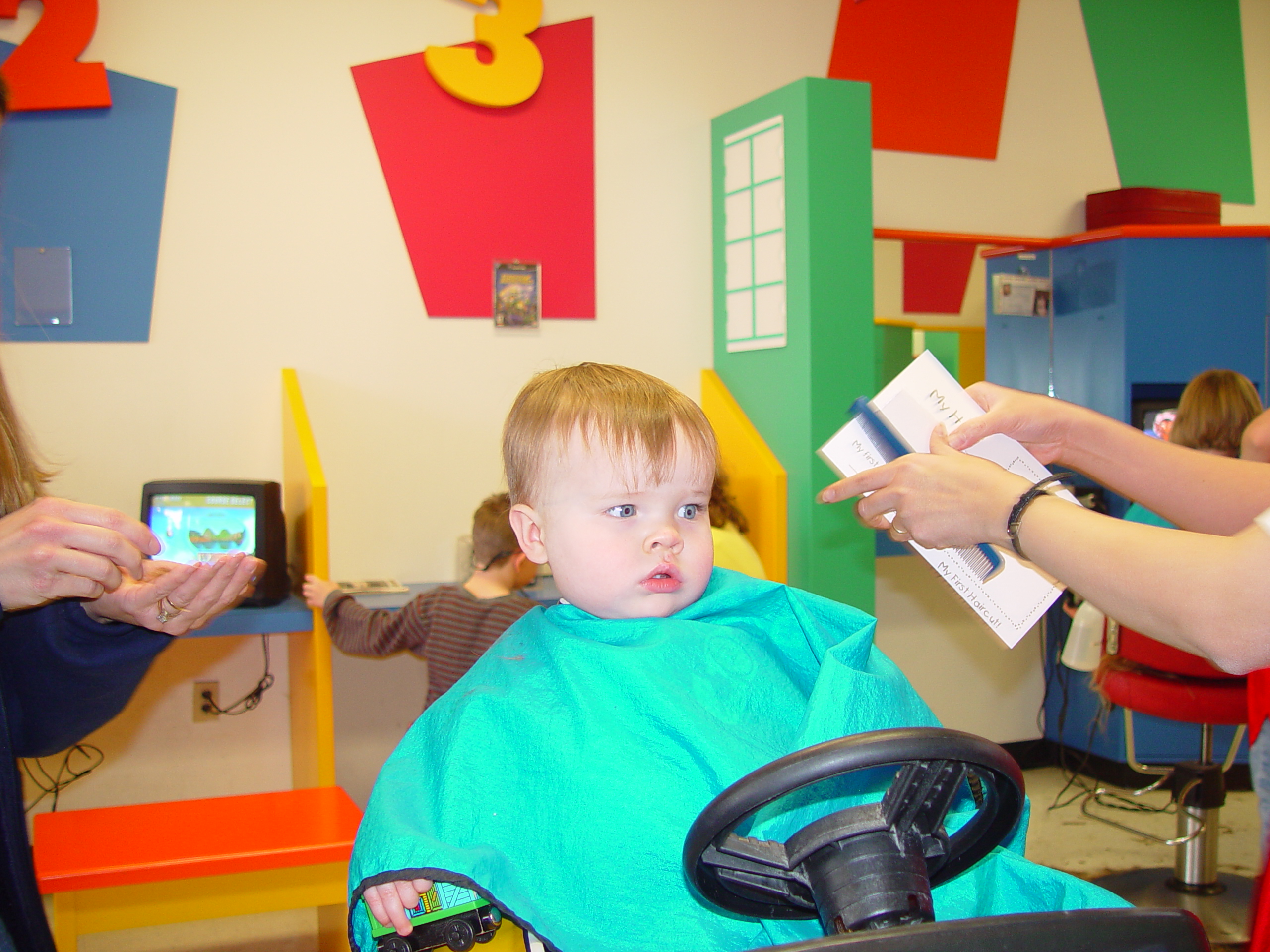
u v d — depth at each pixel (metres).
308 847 1.46
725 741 0.71
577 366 0.97
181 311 2.47
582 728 0.75
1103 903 0.69
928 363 1.10
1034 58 3.42
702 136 2.93
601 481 0.86
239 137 2.49
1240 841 2.85
